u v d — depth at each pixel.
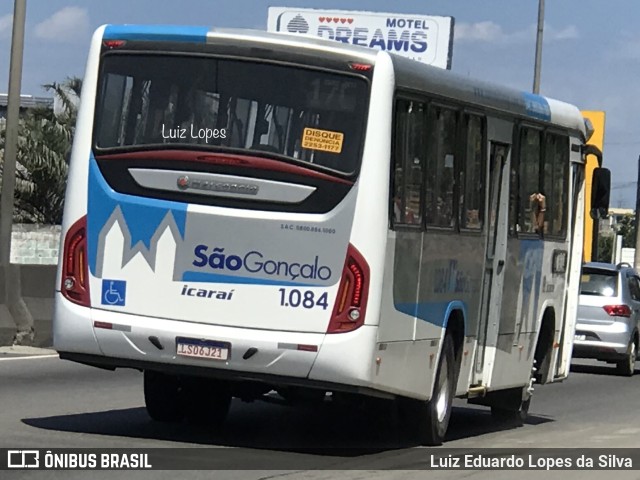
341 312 10.44
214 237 10.58
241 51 10.66
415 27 45.81
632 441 13.72
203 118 10.68
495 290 13.53
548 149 14.98
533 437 13.92
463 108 12.26
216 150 10.61
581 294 24.81
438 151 11.71
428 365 11.82
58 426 11.88
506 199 13.61
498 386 13.98
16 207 43.28
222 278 10.56
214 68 10.70
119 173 10.79
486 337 13.51
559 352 16.28
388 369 10.87
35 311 20.28
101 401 14.19
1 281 19.84
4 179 20.53
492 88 13.09
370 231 10.44
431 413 12.07
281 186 10.51
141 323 10.69
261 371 10.58
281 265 10.50
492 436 13.90
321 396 12.05
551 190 15.18
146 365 10.82
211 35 10.69
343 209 10.46
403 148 10.91
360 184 10.46
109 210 10.79
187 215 10.61
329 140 10.52
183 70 10.77
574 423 15.74
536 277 14.86
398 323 10.97
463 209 12.41
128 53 10.87
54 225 41.53
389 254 10.66
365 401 12.10
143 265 10.71
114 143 10.82
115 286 10.77
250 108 10.62
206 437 11.81
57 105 44.41
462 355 12.76
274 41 10.62
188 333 10.60
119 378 16.83
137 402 14.23
